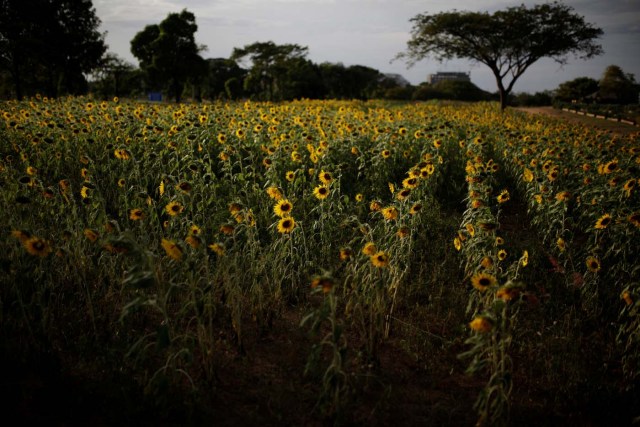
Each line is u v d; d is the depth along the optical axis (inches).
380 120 492.7
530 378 147.6
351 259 148.3
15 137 327.9
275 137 341.7
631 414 131.6
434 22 1349.7
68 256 167.5
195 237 134.8
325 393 118.1
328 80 2945.4
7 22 1315.2
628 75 2283.5
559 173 310.3
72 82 1734.7
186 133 311.0
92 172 269.4
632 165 312.5
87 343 142.8
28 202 169.9
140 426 116.0
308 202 263.9
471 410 131.7
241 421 121.6
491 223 172.4
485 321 115.1
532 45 1291.8
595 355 159.6
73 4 1520.7
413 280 204.4
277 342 158.2
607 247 225.3
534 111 1501.0
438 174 296.4
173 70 1862.7
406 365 151.0
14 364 131.0
